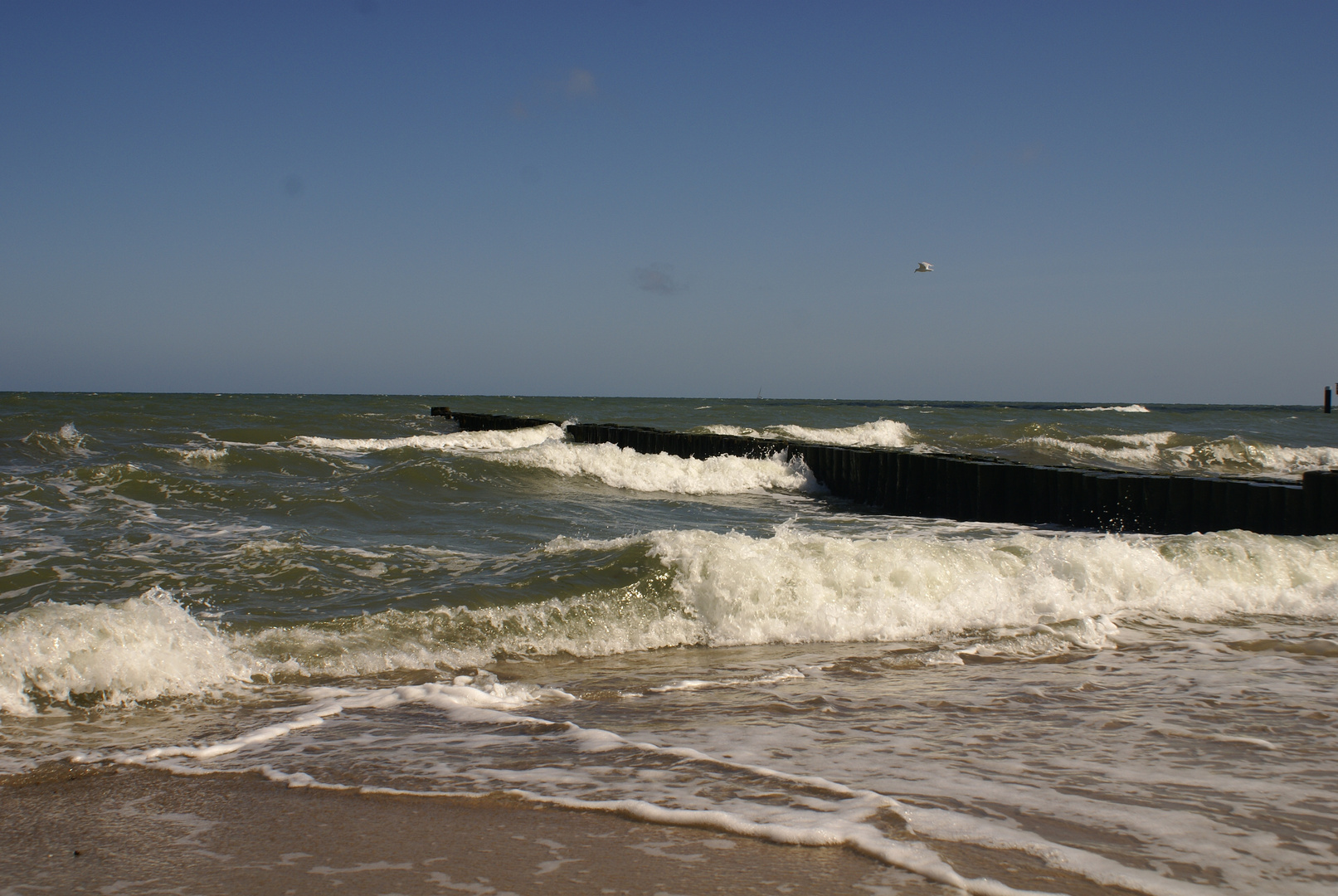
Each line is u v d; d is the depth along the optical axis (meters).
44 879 2.40
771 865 2.37
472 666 5.30
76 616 4.88
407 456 17.28
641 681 4.93
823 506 14.57
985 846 2.49
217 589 6.72
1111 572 7.08
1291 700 4.40
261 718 4.18
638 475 15.87
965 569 6.92
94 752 3.61
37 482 11.07
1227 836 2.62
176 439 22.06
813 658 5.52
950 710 4.21
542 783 3.06
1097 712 4.17
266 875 2.41
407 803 2.90
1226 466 23.22
